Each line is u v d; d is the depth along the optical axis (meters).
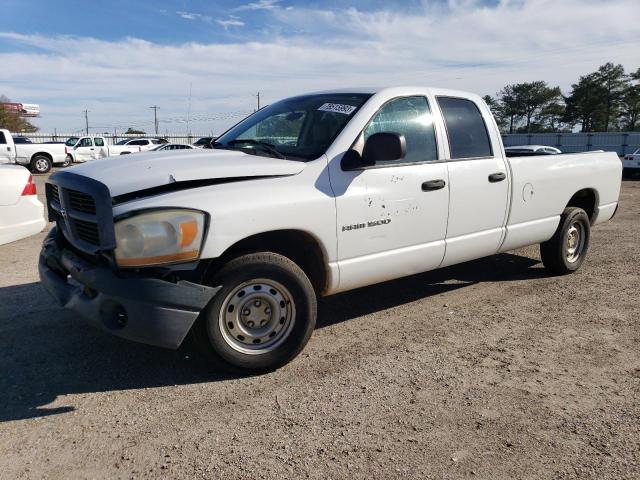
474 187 4.75
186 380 3.59
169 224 3.19
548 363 3.88
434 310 5.00
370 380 3.60
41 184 19.73
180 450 2.82
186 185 3.38
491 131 5.01
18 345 4.13
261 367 3.63
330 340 4.29
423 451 2.82
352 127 4.02
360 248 4.02
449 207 4.56
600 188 6.35
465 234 4.79
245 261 3.46
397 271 4.33
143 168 3.46
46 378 3.61
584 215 6.12
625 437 2.95
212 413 3.18
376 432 2.99
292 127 4.35
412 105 4.46
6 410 3.21
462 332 4.46
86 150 33.34
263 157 3.87
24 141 28.00
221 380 3.59
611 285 5.83
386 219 4.13
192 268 3.30
